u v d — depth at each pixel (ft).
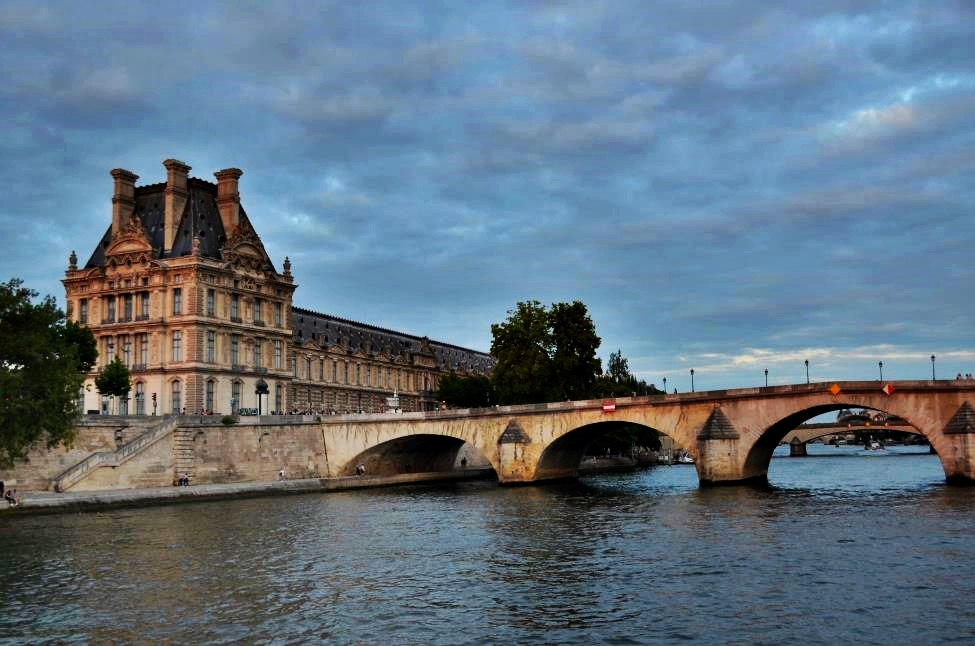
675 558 163.32
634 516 229.04
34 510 253.85
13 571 161.07
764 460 333.42
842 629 114.21
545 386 446.19
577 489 329.52
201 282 414.62
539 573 153.48
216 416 343.87
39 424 252.01
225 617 126.52
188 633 118.73
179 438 328.08
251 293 444.14
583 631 116.16
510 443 352.90
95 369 428.56
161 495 291.38
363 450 382.22
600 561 162.81
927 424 277.64
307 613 128.26
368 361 623.77
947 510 216.13
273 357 457.68
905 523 197.16
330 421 387.75
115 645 114.01
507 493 320.50
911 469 423.23
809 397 296.10
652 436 617.62
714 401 315.37
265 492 330.54
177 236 426.92
